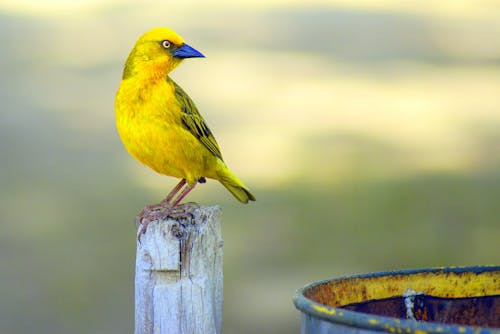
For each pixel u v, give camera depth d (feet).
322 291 15.39
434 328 12.26
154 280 17.39
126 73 22.47
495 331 11.96
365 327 12.85
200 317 17.20
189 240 17.25
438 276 16.34
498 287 16.39
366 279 16.02
